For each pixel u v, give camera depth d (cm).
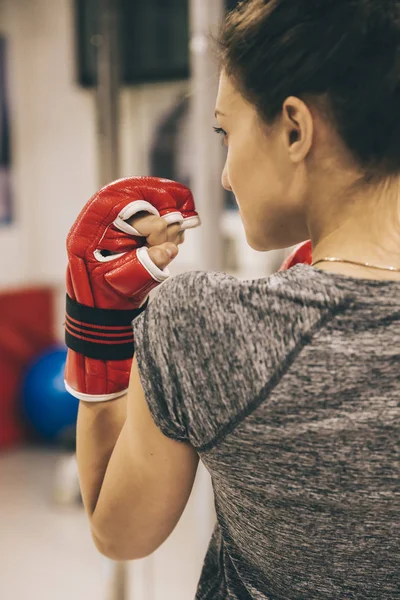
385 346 60
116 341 79
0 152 498
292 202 69
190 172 445
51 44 493
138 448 69
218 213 176
